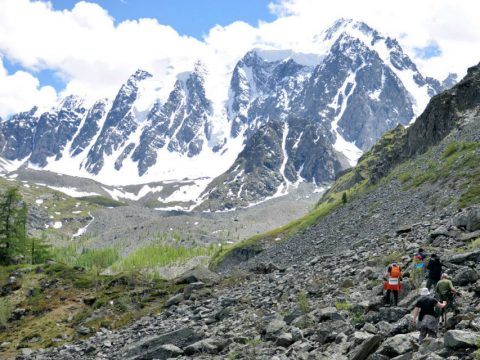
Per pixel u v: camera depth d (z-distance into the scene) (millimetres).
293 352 18234
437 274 20859
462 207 61312
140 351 26922
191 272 70000
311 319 21938
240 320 29938
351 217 105000
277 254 115812
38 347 55594
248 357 19891
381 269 30266
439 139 118938
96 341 43062
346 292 27391
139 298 64875
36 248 120688
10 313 67875
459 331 12664
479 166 74875
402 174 109375
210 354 23281
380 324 17578
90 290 74562
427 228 44000
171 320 41562
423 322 14766
